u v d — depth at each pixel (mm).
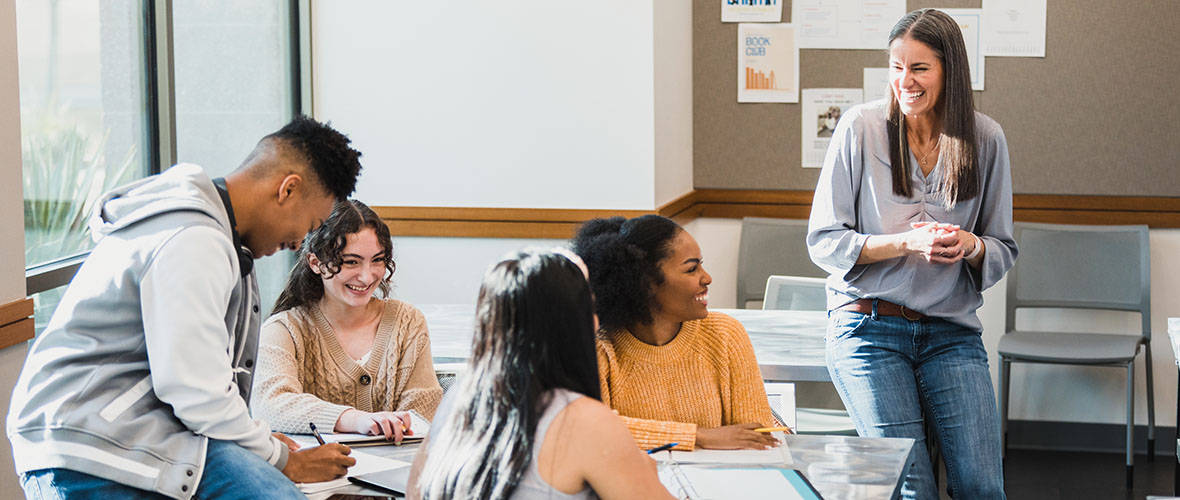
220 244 1945
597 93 4590
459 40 4656
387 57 4707
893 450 2240
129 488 1886
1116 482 4520
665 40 4730
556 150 4648
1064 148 4895
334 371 2699
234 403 1949
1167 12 4754
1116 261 4781
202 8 4008
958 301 2797
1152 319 4902
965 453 2768
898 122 2787
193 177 1991
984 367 2801
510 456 1507
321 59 4746
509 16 4609
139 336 1924
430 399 2721
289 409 2475
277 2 4582
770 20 5090
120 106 3512
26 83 3061
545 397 1519
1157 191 4840
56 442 1878
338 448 2156
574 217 4652
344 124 4770
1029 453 4949
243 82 4309
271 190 2076
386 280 2854
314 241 2615
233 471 1919
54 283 3061
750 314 3922
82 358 1914
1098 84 4840
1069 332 4902
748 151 5199
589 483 1519
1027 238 4875
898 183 2799
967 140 2717
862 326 2826
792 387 2898
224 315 1975
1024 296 4875
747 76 5145
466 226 4738
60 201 3209
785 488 1980
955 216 2812
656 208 4586
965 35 4910
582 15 4559
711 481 2018
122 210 1989
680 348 2357
